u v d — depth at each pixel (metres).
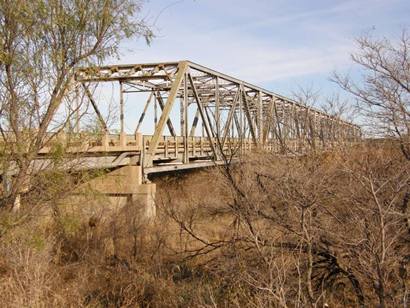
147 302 10.07
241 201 9.04
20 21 8.17
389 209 6.62
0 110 8.30
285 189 8.67
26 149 8.55
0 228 8.29
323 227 7.93
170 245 13.66
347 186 8.06
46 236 9.89
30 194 8.89
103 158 12.62
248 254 9.13
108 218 14.39
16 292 7.39
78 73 9.09
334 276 9.26
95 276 11.29
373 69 11.37
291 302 7.23
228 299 8.16
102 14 8.86
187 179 22.34
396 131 8.11
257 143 16.42
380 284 6.20
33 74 8.44
